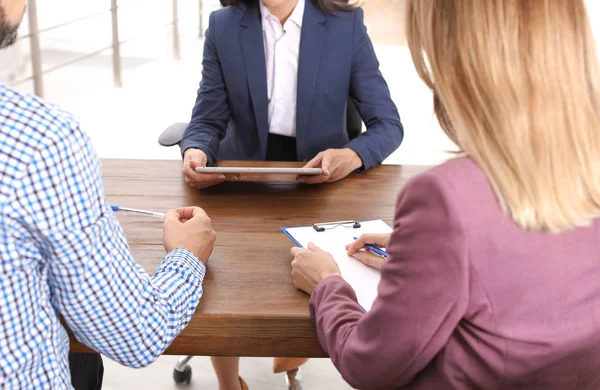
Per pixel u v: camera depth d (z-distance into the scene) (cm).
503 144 81
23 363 84
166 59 627
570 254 84
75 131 83
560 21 81
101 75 554
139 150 418
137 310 94
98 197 87
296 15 206
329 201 164
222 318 115
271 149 218
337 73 206
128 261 94
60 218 81
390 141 196
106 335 93
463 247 80
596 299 86
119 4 637
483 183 82
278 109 213
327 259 122
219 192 168
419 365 86
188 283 112
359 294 119
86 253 85
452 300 81
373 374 91
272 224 150
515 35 80
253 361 233
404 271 84
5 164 78
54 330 88
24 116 80
